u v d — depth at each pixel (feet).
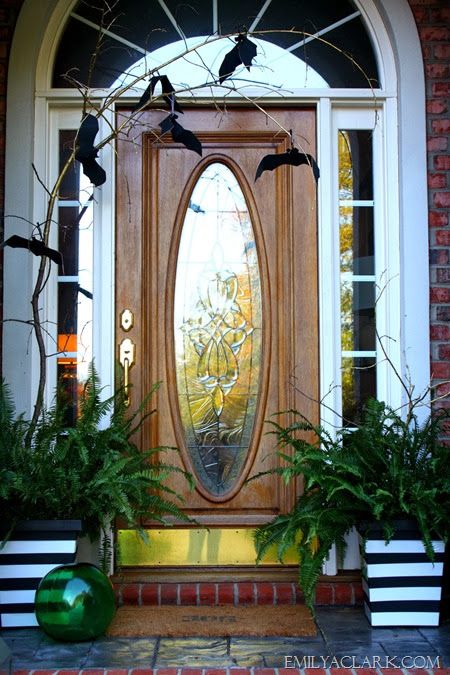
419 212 13.01
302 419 13.08
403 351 12.89
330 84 13.60
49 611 10.64
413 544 11.43
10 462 11.32
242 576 12.83
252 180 13.52
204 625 11.38
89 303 13.16
